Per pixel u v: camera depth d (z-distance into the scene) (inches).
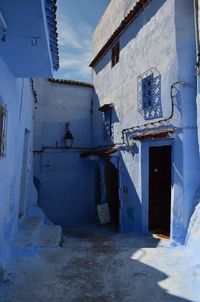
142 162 325.1
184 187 252.2
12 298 146.6
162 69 292.5
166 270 190.2
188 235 240.5
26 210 344.5
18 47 166.6
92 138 568.7
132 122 364.8
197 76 243.4
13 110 219.8
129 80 379.6
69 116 556.7
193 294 155.1
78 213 534.9
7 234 205.5
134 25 367.6
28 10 130.6
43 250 226.4
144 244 270.1
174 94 267.9
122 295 154.3
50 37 174.6
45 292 155.3
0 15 132.6
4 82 185.3
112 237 307.3
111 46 465.4
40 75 215.5
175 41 267.6
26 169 335.0
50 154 530.6
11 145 216.4
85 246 250.2
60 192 527.8
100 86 526.3
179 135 260.8
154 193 334.6
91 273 184.4
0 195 179.5
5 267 181.2
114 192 436.1
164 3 290.5
